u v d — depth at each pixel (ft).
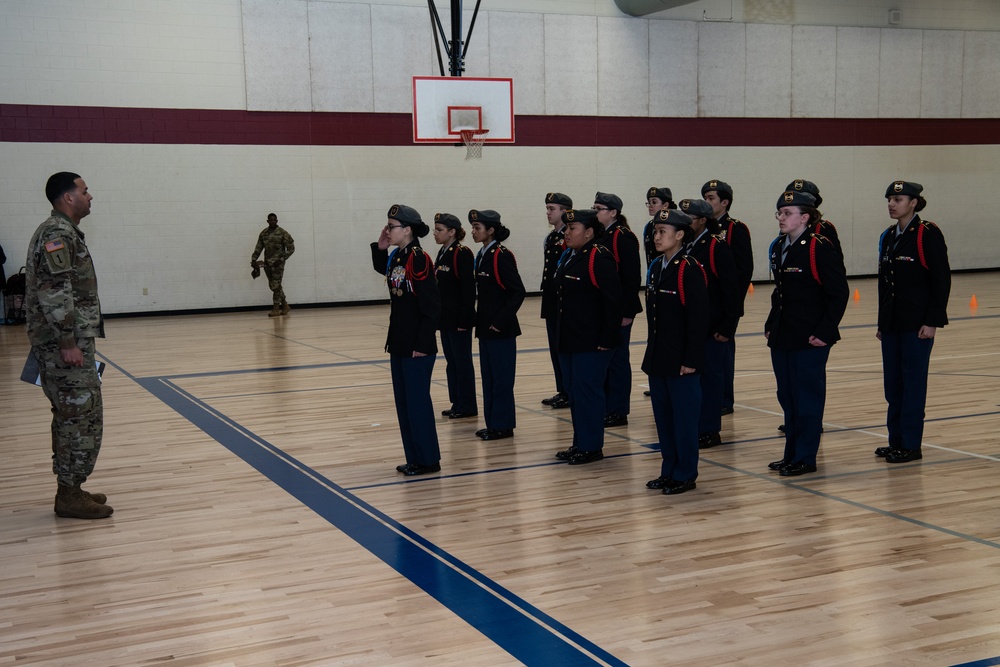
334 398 29.43
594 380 20.40
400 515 17.17
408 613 12.60
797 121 67.21
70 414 17.07
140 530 16.57
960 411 25.21
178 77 54.03
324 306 58.49
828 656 10.98
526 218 61.93
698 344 17.58
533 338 43.27
